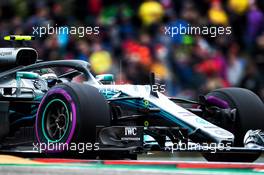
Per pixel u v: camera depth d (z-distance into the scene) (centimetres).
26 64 2817
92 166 1877
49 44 5003
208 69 4919
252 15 5125
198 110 2741
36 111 2728
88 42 5038
